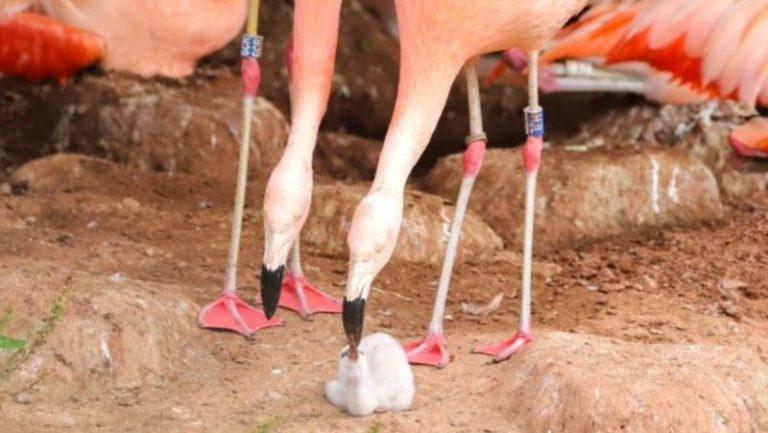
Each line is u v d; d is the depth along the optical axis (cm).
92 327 1116
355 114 2067
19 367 1080
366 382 1051
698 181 1697
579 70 1820
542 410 1049
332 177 1952
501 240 1583
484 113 2016
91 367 1102
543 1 1096
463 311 1351
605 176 1653
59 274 1183
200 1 1895
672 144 1811
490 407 1084
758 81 1709
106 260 1390
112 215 1559
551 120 1928
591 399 1035
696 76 1769
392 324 1286
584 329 1296
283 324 1255
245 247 1485
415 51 1090
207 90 1927
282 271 1045
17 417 1012
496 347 1170
